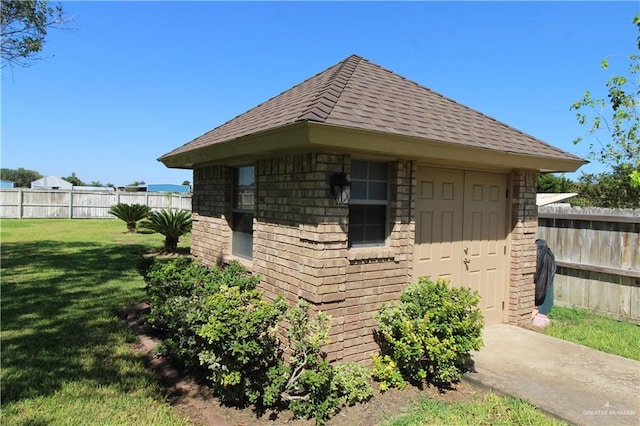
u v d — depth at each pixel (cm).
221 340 330
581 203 1265
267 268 505
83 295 725
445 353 393
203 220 739
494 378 418
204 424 329
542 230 810
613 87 843
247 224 604
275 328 369
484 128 563
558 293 783
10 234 1666
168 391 385
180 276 496
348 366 396
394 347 423
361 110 425
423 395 392
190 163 726
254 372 390
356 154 436
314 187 411
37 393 362
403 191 475
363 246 462
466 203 566
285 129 376
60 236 1633
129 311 631
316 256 407
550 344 524
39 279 850
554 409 354
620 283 689
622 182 1057
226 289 388
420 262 514
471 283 578
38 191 2534
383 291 460
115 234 1755
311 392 350
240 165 615
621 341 558
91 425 314
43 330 534
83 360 443
